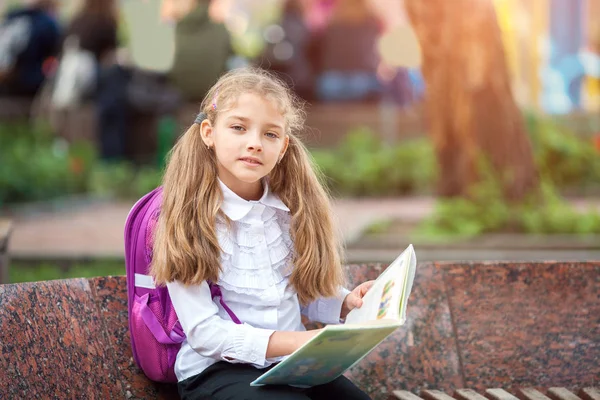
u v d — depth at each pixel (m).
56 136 13.82
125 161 13.78
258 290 3.35
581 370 3.93
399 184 13.51
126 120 13.75
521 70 15.17
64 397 3.21
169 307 3.38
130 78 13.70
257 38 17.94
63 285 3.43
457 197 10.14
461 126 10.02
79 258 8.29
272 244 3.45
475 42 9.89
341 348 3.05
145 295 3.39
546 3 16.19
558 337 3.96
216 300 3.35
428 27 9.94
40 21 14.31
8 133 12.88
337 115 15.01
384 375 3.83
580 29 16.75
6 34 14.29
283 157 3.55
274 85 3.37
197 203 3.30
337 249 3.64
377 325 2.96
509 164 9.99
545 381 3.90
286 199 3.53
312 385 3.34
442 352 3.90
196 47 13.62
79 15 14.03
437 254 8.66
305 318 3.89
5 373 3.03
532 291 4.00
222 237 3.33
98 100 13.78
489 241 9.12
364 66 15.39
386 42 15.30
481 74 9.91
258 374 3.24
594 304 4.00
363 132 14.52
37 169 12.13
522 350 3.93
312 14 15.65
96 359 3.41
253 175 3.29
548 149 13.00
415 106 15.26
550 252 8.78
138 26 14.80
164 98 13.63
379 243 8.96
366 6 15.48
